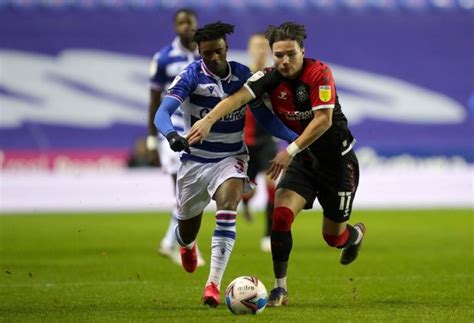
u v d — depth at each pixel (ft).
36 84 281.54
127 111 281.95
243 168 99.25
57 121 280.10
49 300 103.30
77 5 288.30
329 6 289.74
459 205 283.79
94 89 282.36
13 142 277.64
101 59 284.00
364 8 290.35
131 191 278.87
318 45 286.46
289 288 113.70
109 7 288.71
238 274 130.00
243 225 240.53
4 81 280.72
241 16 285.64
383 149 282.15
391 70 286.05
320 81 92.32
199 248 175.01
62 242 186.70
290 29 90.74
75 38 285.02
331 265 142.51
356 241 108.99
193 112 98.02
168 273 132.36
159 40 286.87
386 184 281.74
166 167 147.74
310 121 95.04
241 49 283.59
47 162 277.64
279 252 96.27
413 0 292.40
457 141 283.59
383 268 137.69
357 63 285.84
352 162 100.07
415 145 282.56
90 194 277.85
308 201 98.27
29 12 286.87
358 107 283.38
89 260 151.84
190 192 99.91
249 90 94.02
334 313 90.38
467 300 101.19
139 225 230.68
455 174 283.38
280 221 95.66
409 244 180.75
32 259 154.10
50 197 276.82
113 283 120.16
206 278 125.59
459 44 289.33
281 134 98.78
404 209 279.49
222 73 96.78
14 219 248.52
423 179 282.36
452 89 285.84
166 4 289.33
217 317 87.30
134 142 280.31
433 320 85.51
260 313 89.81
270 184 169.78
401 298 103.24
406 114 284.20
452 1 292.61
